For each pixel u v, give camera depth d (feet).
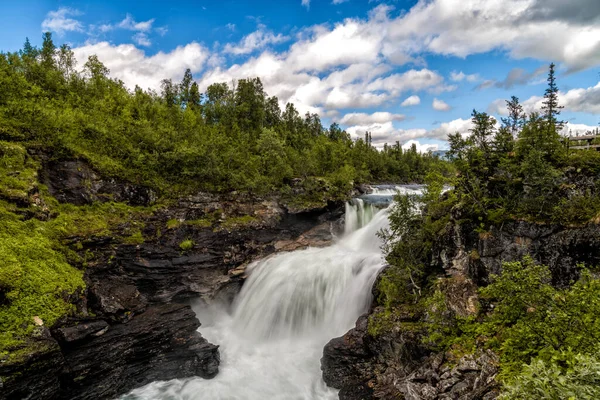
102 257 74.33
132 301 73.56
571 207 52.60
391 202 131.44
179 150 106.11
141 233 84.64
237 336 81.10
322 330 77.92
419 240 68.80
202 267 90.79
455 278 60.54
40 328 51.19
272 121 278.67
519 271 41.88
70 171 81.51
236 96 236.43
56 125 85.35
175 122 153.38
